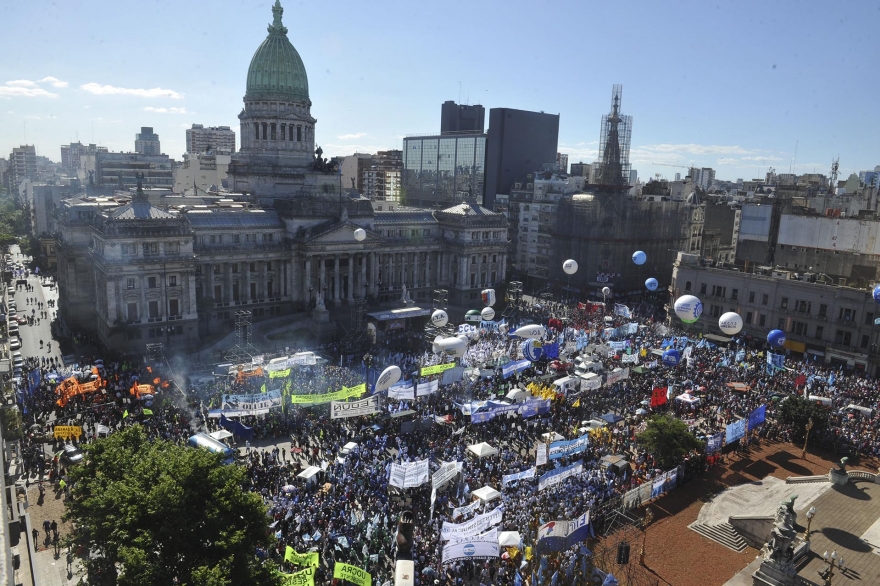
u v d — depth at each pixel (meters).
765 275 151.00
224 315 151.75
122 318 129.75
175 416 91.94
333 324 149.62
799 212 190.12
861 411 102.31
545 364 120.56
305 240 153.38
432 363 113.69
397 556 51.62
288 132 179.75
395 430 90.62
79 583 52.44
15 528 61.59
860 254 161.00
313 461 82.50
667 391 98.19
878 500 78.62
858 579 62.78
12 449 82.50
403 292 165.50
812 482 84.06
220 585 43.28
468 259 186.00
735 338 152.00
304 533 64.81
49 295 188.62
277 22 177.00
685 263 162.62
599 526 71.94
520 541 62.44
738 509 77.12
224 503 49.56
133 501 50.12
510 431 92.31
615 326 147.00
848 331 135.38
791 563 60.97
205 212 151.75
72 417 91.31
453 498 73.38
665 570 65.56
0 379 100.00
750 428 94.25
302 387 104.94
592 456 85.25
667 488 81.00
